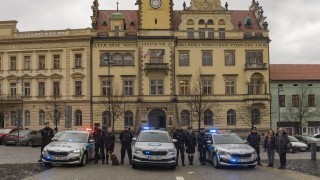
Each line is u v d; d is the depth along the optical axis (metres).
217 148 23.31
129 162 25.20
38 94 66.25
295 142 39.88
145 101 64.56
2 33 67.38
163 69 64.25
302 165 25.28
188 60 65.81
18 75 67.00
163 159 21.73
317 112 67.19
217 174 20.58
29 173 20.25
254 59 66.38
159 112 65.31
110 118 57.59
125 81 65.44
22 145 42.53
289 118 66.75
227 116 65.31
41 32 66.31
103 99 64.81
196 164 25.91
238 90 65.69
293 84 67.44
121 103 64.50
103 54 65.38
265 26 67.19
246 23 69.12
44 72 66.19
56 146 22.95
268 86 65.50
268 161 26.91
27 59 67.25
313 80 67.44
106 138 25.06
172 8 66.19
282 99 67.25
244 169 22.92
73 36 64.94
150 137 23.70
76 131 25.86
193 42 65.75
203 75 65.44
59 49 65.88
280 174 20.69
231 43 66.06
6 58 67.50
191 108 62.75
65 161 22.42
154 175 20.02
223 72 65.81
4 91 67.31
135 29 68.31
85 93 65.00
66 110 35.12
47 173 20.23
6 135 44.59
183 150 25.02
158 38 64.94
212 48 66.00
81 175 19.53
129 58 65.75
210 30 66.56
